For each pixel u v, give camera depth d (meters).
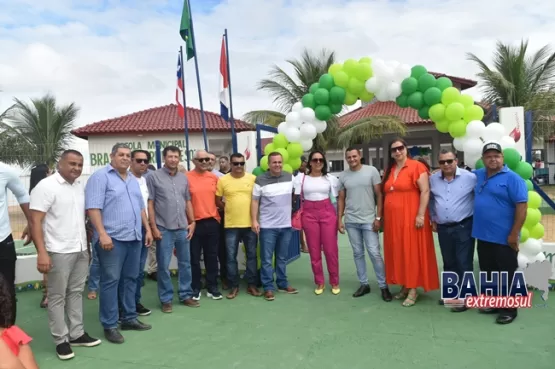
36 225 3.53
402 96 5.38
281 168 5.20
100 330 4.30
